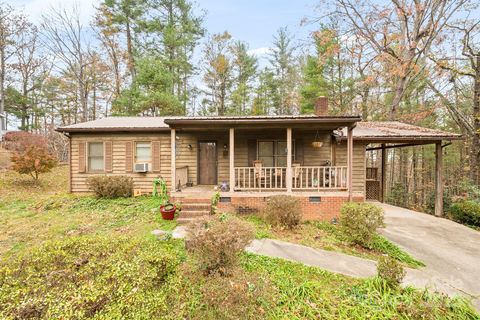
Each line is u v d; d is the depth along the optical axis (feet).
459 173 44.80
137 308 6.45
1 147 54.65
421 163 52.90
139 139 32.35
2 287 6.36
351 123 23.38
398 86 43.16
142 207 25.16
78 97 78.33
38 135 61.05
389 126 35.01
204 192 25.32
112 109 61.26
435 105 43.96
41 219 22.07
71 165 32.32
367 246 16.92
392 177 56.54
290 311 10.17
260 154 31.65
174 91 62.69
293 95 74.90
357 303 10.68
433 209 32.50
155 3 58.54
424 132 29.68
